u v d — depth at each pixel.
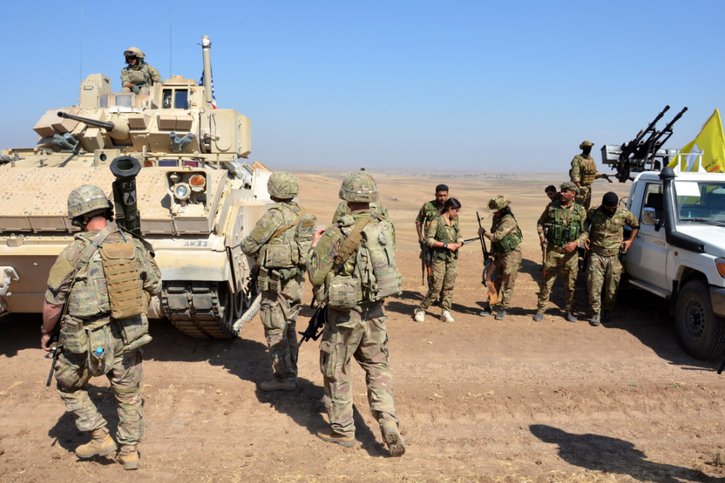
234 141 9.06
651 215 8.58
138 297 4.31
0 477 4.40
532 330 8.53
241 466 4.64
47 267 6.27
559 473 4.62
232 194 6.82
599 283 8.76
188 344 7.41
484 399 6.02
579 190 12.04
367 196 4.72
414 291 10.56
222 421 5.43
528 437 5.31
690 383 6.67
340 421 4.95
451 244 8.48
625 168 12.36
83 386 4.53
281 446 5.00
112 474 4.50
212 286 6.36
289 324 6.04
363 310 4.78
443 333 8.27
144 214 6.15
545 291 8.97
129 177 4.31
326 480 4.45
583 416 5.78
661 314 9.50
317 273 4.65
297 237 5.86
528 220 24.38
